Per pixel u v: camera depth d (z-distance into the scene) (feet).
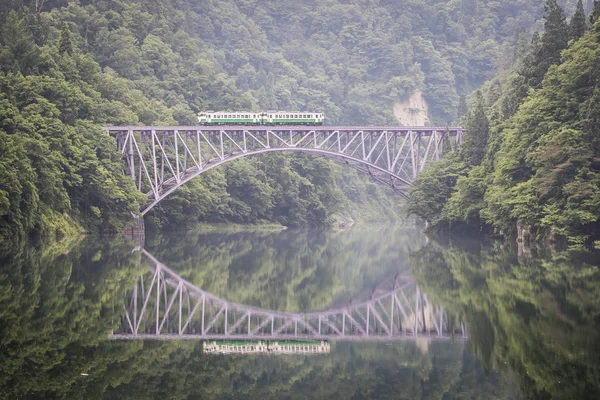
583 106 286.87
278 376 110.32
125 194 386.73
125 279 203.41
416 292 195.42
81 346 118.11
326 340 145.59
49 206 327.67
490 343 122.93
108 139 393.70
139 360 113.29
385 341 142.10
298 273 257.75
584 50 294.05
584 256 245.86
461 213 385.09
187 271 239.30
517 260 246.27
